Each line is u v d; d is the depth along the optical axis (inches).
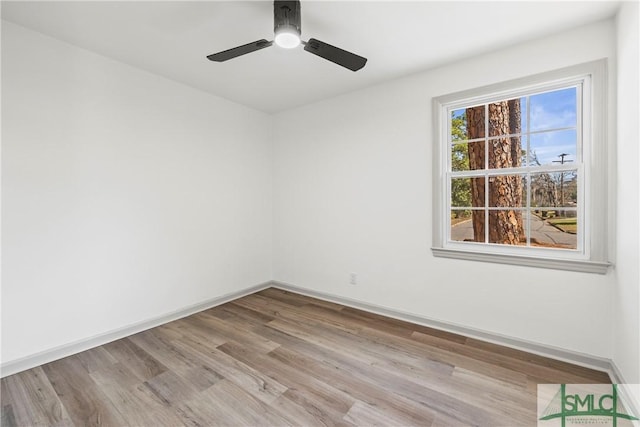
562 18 75.9
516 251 92.6
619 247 72.9
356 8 72.0
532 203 92.8
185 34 84.1
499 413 64.6
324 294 138.3
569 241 87.0
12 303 79.3
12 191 79.1
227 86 120.6
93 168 93.8
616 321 75.2
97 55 94.4
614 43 75.1
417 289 110.8
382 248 118.9
